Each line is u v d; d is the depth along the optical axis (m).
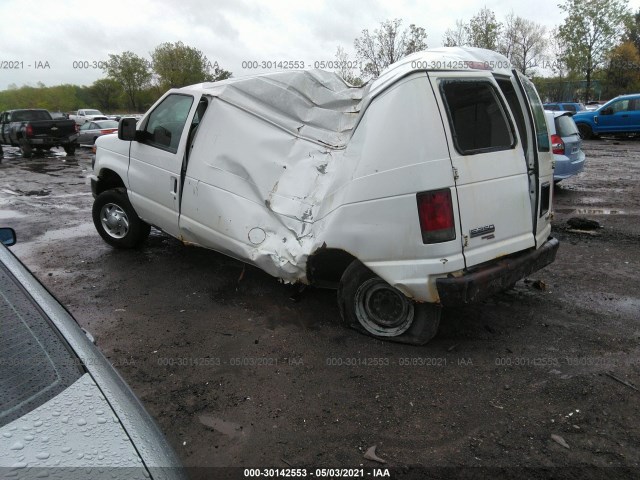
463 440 2.83
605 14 37.84
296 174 4.21
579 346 3.87
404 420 3.01
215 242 4.66
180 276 5.37
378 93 3.67
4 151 22.31
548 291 4.98
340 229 3.75
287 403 3.18
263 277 5.27
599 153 16.80
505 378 3.44
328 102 4.29
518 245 3.88
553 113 9.29
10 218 8.41
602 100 44.62
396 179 3.48
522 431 2.90
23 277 2.08
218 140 4.57
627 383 3.36
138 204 5.57
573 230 7.30
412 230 3.47
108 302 4.72
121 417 1.57
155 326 4.23
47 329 1.85
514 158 3.83
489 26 36.00
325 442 2.83
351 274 3.91
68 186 12.07
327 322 4.27
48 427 1.49
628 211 8.35
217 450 2.76
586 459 2.68
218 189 4.54
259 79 4.53
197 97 4.85
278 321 4.30
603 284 5.15
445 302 3.50
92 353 1.84
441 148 3.40
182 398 3.23
